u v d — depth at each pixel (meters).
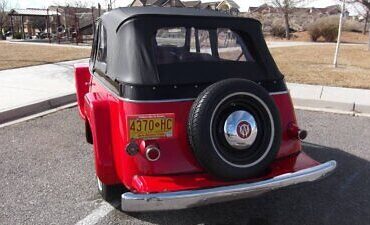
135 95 3.31
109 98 3.63
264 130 3.42
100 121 3.56
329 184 4.59
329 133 6.52
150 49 3.54
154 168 3.29
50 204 4.11
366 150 5.72
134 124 3.28
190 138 3.27
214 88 3.26
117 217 3.85
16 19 54.44
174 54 3.71
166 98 3.36
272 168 3.57
